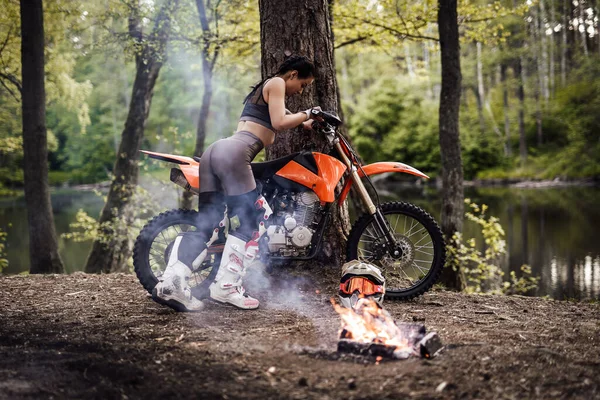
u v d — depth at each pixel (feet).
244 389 8.96
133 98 38.83
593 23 137.18
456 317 13.71
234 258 13.97
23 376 9.52
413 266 16.24
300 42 16.79
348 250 15.94
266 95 13.83
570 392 8.86
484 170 127.34
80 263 46.34
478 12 36.81
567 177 111.14
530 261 40.04
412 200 82.12
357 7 35.32
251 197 13.75
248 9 37.04
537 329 12.53
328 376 9.40
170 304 13.79
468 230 53.42
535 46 124.06
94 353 10.64
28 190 29.84
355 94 166.09
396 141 135.95
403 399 8.59
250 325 12.71
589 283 33.68
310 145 15.85
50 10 37.99
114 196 37.91
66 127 167.22
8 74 37.52
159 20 35.14
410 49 143.95
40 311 14.29
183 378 9.38
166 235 15.89
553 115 131.54
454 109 32.32
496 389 8.94
